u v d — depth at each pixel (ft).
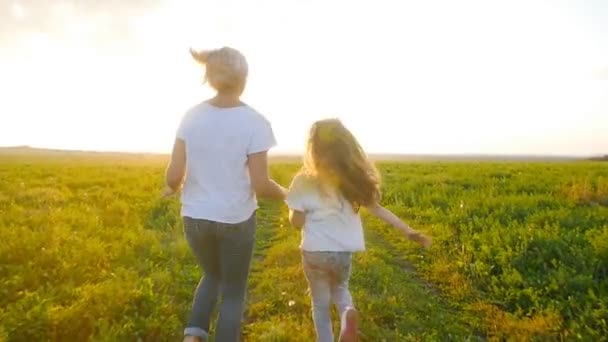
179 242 27.96
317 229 13.83
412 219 39.58
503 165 124.77
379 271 24.00
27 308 16.70
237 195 12.39
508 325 17.98
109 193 50.96
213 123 12.36
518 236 28.58
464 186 62.44
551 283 21.35
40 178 75.51
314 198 13.87
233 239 12.47
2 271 21.07
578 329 17.30
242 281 12.98
